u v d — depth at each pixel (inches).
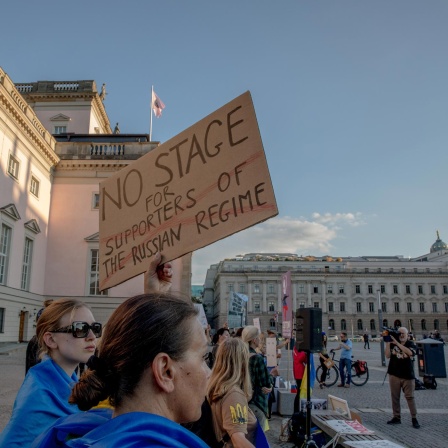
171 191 107.8
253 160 95.2
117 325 46.1
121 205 118.0
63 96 1544.0
